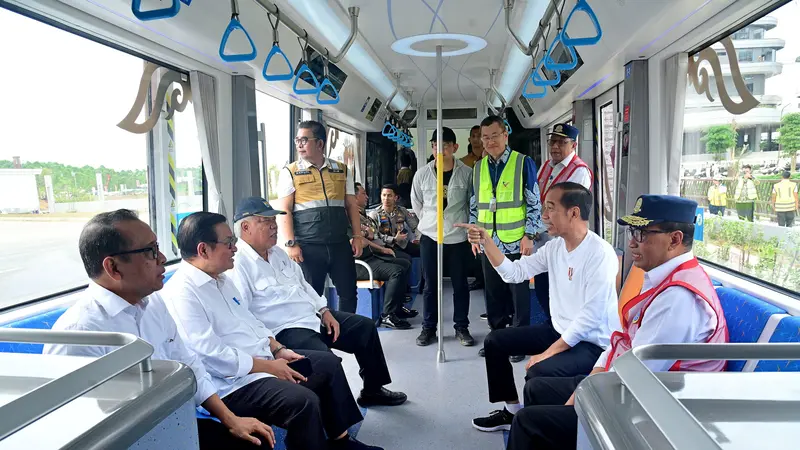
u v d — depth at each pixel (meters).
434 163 4.32
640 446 0.85
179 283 2.27
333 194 3.70
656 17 2.70
